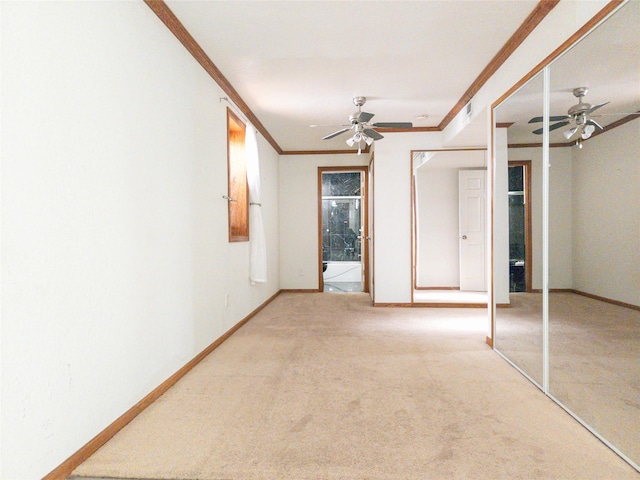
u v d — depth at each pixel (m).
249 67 3.38
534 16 2.54
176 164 2.66
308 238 6.83
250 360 3.03
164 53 2.50
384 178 5.43
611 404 1.84
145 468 1.60
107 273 1.87
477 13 2.56
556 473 1.56
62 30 1.59
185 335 2.77
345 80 3.69
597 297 1.97
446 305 5.38
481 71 3.50
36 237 1.45
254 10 2.51
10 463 1.34
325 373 2.73
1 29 1.31
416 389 2.43
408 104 4.40
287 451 1.72
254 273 4.57
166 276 2.49
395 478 1.53
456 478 1.53
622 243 1.87
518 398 2.30
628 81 1.74
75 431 1.64
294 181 6.83
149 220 2.28
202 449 1.74
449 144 5.13
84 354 1.70
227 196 3.72
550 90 2.39
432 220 6.44
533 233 2.61
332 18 2.62
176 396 2.34
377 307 5.39
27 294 1.41
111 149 1.92
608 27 1.86
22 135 1.39
